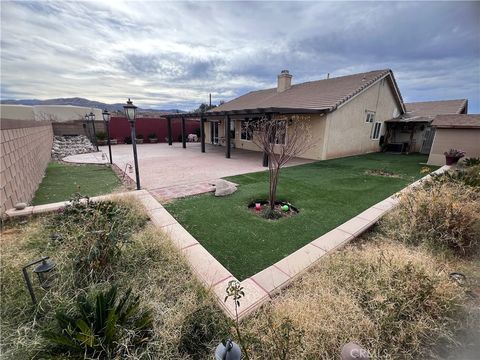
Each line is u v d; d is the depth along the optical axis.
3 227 3.55
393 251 2.83
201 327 1.88
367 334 1.75
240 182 6.76
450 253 2.97
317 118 10.95
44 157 8.62
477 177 4.43
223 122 16.95
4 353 1.59
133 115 5.48
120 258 2.53
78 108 19.70
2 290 2.03
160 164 9.56
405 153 13.84
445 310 1.90
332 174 7.90
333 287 2.27
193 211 4.56
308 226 3.95
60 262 2.29
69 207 2.90
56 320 1.82
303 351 1.59
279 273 2.63
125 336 1.63
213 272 2.63
